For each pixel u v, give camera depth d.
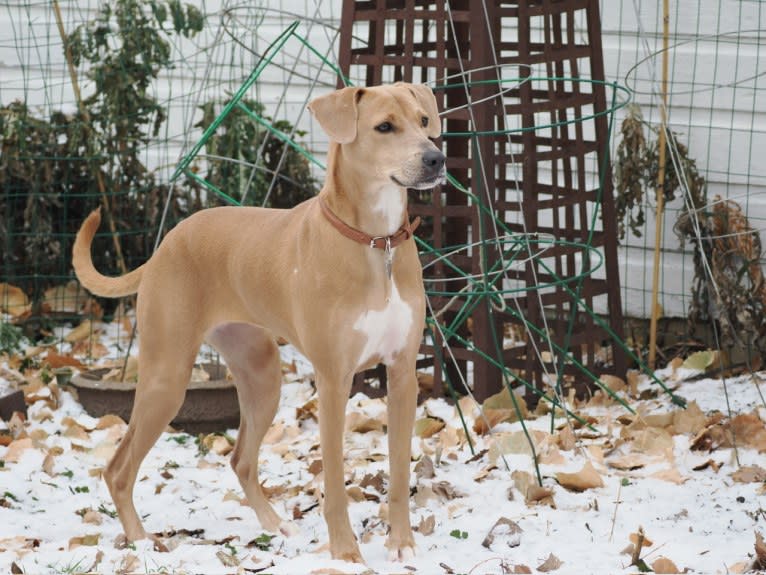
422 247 5.19
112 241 5.63
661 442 4.34
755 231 4.93
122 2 5.55
